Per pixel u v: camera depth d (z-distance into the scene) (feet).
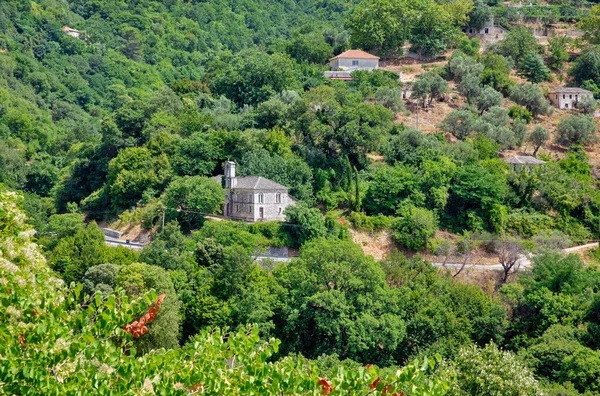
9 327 142.00
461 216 579.48
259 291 422.41
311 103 631.97
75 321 146.10
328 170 593.42
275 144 609.42
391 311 423.23
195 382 147.13
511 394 309.83
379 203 575.79
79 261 448.65
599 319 439.22
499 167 636.89
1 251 169.99
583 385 372.79
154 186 593.01
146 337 363.35
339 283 426.51
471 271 515.50
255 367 151.23
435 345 404.98
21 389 133.69
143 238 547.49
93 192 650.84
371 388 151.43
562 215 604.08
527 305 462.60
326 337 415.23
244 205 545.03
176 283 429.38
